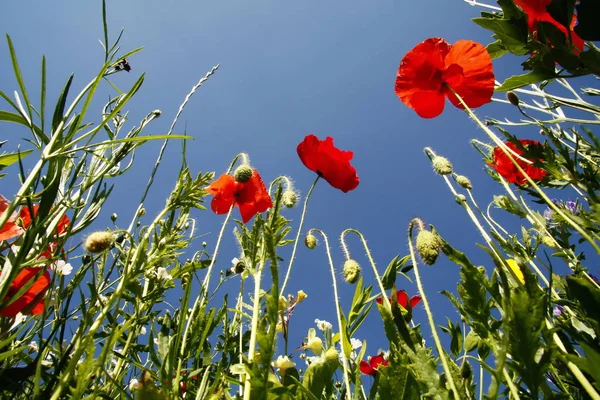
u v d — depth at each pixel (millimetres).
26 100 216
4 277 193
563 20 214
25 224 270
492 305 182
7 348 227
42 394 180
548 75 230
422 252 205
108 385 245
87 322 212
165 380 222
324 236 315
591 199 204
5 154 234
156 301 312
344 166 379
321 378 237
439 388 170
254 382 181
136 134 326
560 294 292
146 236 274
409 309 217
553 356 148
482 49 310
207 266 354
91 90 231
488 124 350
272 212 304
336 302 262
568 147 312
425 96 325
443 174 297
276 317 184
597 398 146
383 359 341
